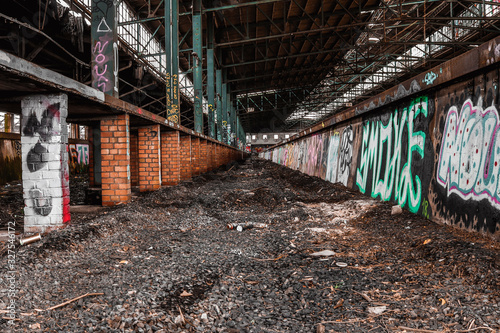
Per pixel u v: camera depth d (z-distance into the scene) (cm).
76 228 468
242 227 553
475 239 358
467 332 212
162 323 233
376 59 3406
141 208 684
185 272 337
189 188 1135
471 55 386
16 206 787
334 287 295
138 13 2083
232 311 255
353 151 909
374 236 465
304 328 229
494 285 260
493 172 357
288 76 4538
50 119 499
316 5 2567
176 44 1711
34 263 348
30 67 384
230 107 4384
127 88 1884
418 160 541
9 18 734
